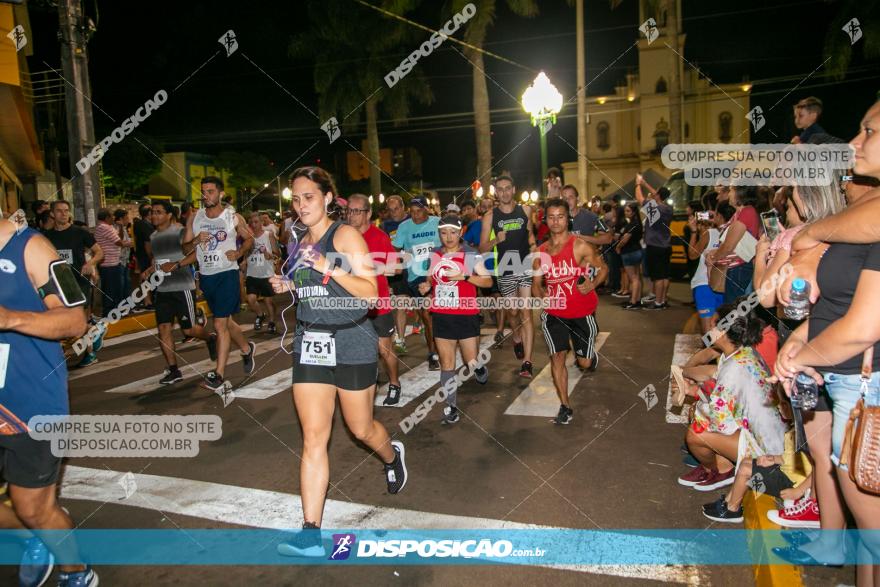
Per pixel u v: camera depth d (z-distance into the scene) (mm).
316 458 3422
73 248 9102
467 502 4145
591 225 10273
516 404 6293
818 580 2969
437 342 5680
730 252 6273
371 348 3557
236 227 6930
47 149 25766
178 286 7156
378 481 4539
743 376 3785
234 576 3352
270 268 10523
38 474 2885
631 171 49844
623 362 7801
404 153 52562
